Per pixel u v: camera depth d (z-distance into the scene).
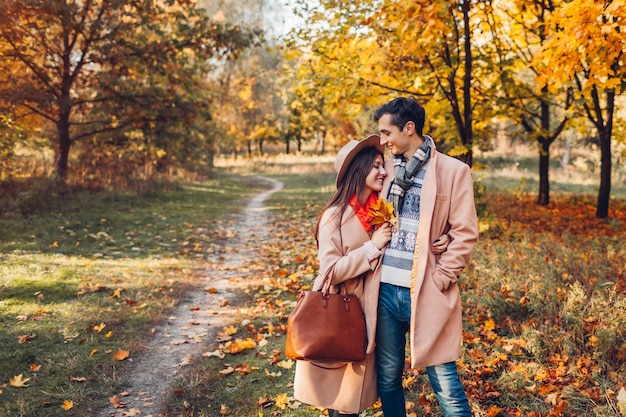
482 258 5.70
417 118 2.39
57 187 12.63
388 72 8.66
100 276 6.40
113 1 13.65
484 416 2.91
